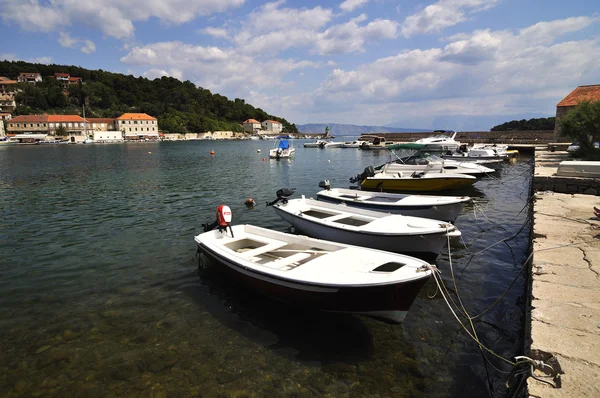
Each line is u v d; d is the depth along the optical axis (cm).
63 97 14512
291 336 619
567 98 4450
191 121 15812
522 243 1085
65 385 504
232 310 706
